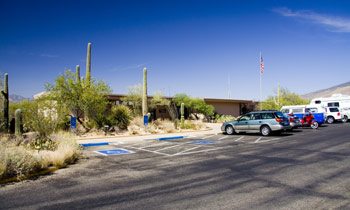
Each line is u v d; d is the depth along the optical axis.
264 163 8.41
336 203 4.77
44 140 11.30
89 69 20.67
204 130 22.89
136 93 30.42
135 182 6.47
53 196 5.47
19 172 7.05
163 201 5.06
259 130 16.94
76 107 18.48
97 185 6.25
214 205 4.80
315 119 22.95
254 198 5.13
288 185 5.93
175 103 35.38
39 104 15.80
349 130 18.75
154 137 17.33
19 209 4.77
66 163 8.73
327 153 9.82
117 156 10.41
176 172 7.46
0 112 16.06
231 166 8.09
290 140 14.22
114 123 20.16
